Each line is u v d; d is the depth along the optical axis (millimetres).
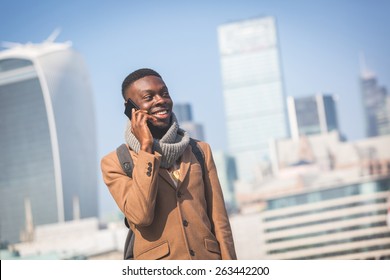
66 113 121000
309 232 111125
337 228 109812
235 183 130750
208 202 3176
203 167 3191
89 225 113438
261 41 172875
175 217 2963
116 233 103750
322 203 112062
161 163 2992
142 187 2811
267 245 109875
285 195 117312
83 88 123188
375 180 114062
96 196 122938
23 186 119125
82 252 106688
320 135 123125
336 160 119188
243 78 171000
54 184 119500
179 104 129000
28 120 120562
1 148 123125
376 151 120312
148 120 3045
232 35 174500
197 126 130000
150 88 3051
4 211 121500
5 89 121375
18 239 120875
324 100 131875
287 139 124000
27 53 120500
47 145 120188
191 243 2949
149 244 2959
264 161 123000
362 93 128875
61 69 121375
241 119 169750
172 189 2994
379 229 108375
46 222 120438
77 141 121938
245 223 111312
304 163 119438
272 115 167500
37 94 120062
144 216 2811
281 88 173625
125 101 3150
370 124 124438
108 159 3119
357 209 110750
